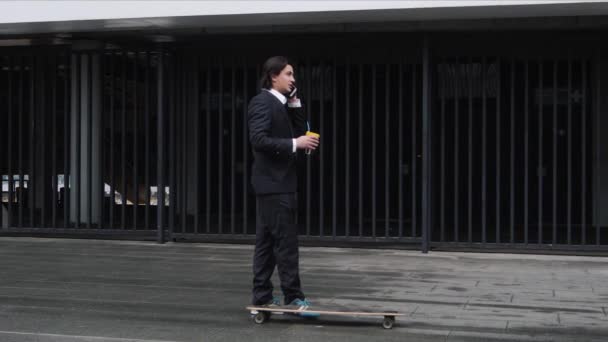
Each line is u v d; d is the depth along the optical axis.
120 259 9.57
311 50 11.09
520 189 14.08
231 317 6.06
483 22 10.02
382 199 14.51
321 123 10.85
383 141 14.43
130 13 10.22
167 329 5.64
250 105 5.73
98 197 11.76
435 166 14.02
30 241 11.51
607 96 13.37
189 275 8.29
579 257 9.95
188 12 10.06
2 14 10.62
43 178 11.95
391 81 14.34
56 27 10.78
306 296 6.98
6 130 14.38
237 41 11.15
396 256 9.99
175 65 11.40
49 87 13.77
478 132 13.97
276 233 5.73
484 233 10.30
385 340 5.32
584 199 10.05
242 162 14.49
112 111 11.64
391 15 9.80
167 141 11.80
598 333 5.57
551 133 13.78
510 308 6.47
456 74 10.60
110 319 5.98
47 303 6.63
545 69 13.70
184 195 11.41
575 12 9.46
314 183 14.81
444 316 6.12
